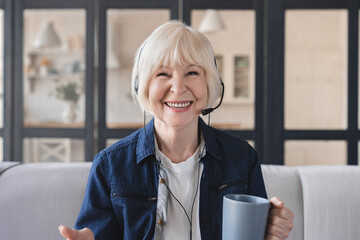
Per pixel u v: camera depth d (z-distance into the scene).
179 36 0.78
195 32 0.80
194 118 0.87
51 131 3.16
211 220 0.89
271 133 3.02
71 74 5.46
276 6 2.97
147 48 0.79
